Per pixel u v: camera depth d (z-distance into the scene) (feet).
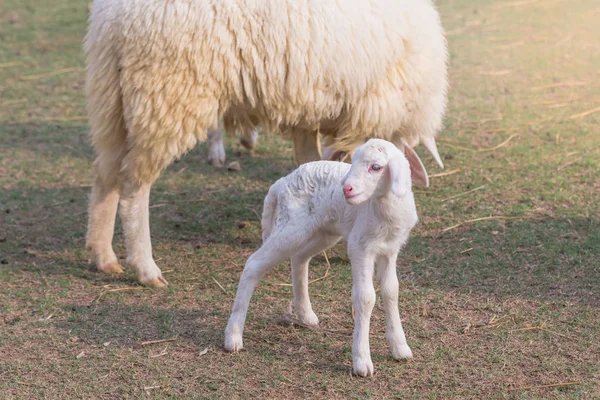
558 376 14.53
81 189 27.17
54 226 23.93
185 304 18.40
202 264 20.92
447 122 32.37
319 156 21.58
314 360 15.43
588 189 24.62
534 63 40.34
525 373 14.70
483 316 17.13
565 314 17.03
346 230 14.53
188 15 17.70
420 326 16.74
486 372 14.75
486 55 42.16
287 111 19.13
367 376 14.61
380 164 12.96
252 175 28.35
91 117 19.26
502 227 22.15
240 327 15.76
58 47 47.09
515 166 27.17
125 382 14.76
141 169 18.83
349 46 18.72
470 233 21.90
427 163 28.04
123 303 18.48
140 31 17.83
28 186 27.32
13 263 21.03
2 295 18.93
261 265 15.31
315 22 18.31
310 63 18.49
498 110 33.60
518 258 20.07
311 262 20.65
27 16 55.01
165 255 21.58
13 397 14.25
